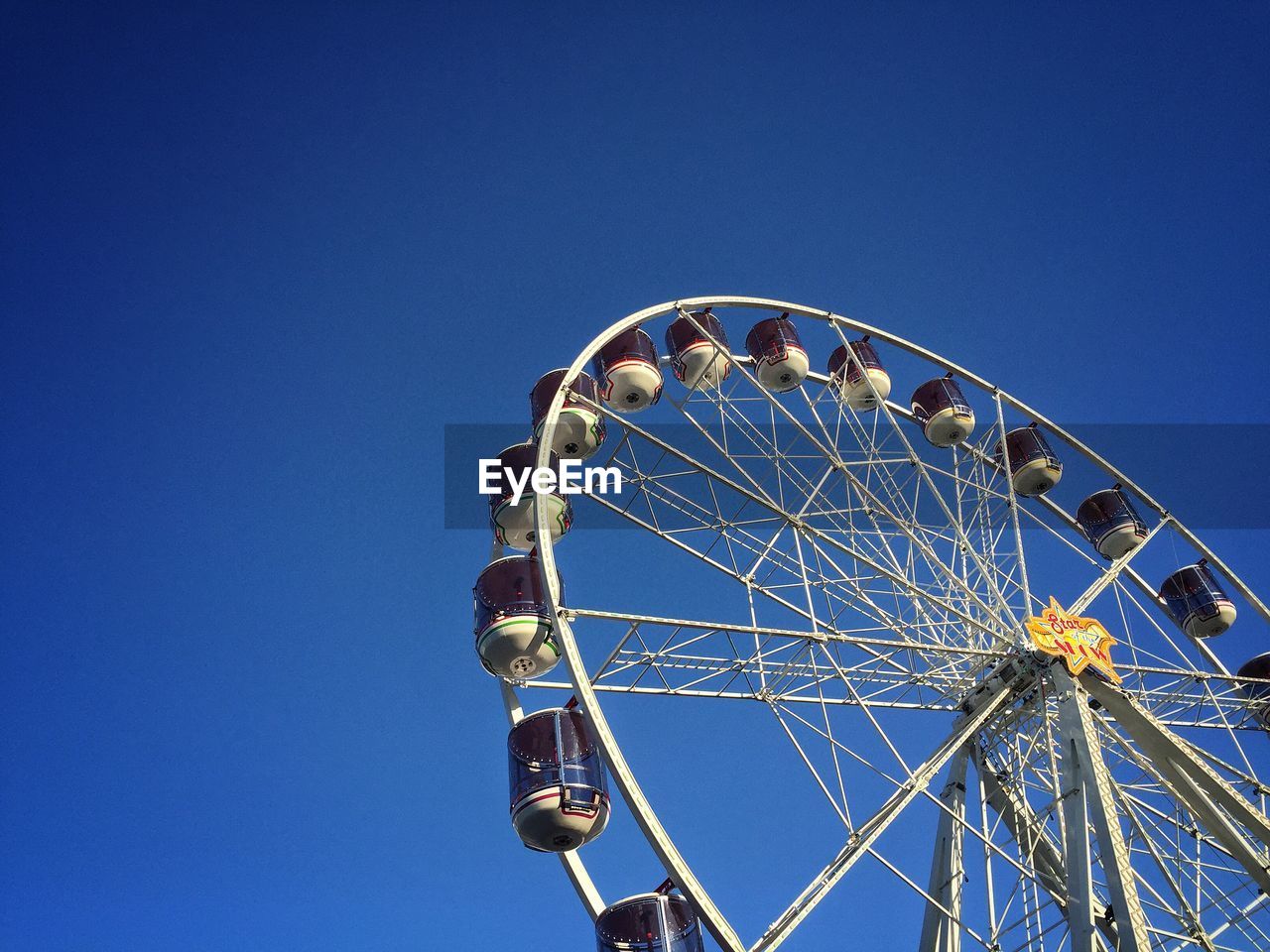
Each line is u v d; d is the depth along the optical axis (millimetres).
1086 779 21281
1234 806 22141
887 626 23891
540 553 20906
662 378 27500
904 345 29938
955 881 22453
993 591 24141
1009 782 23531
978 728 23797
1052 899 21828
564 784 21219
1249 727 26594
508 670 23391
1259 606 29594
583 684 18969
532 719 22125
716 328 29469
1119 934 19453
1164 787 23719
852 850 18875
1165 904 21125
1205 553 30312
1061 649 23312
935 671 23750
